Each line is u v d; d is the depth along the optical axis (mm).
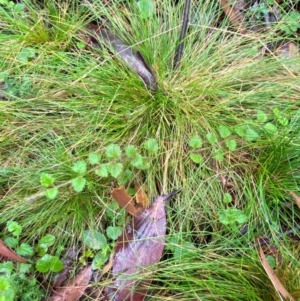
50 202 335
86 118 360
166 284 314
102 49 387
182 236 330
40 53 382
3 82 382
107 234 325
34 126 359
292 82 383
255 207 335
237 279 309
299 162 346
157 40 394
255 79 388
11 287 295
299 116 357
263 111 375
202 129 361
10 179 346
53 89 370
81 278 317
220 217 322
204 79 383
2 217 333
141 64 385
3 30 403
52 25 409
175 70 390
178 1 419
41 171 340
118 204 329
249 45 402
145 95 376
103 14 408
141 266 312
